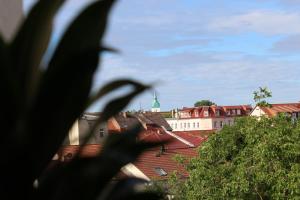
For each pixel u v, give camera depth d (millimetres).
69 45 1608
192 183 17344
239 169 16172
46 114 1597
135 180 1718
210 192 16844
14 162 1554
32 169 1588
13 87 1543
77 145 1729
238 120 18609
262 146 16016
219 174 16984
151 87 1704
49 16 1613
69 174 1610
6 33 3541
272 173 15703
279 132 16266
